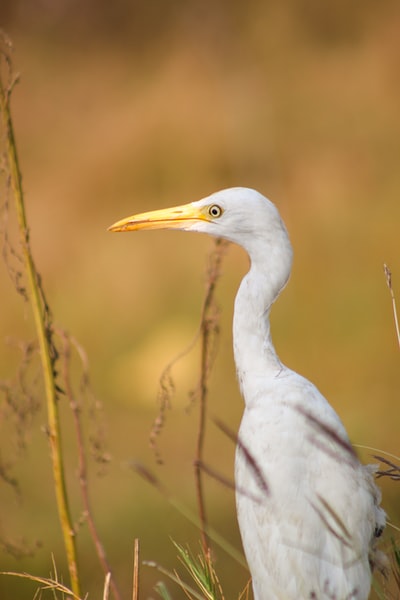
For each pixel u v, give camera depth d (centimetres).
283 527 479
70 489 995
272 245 558
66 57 2166
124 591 794
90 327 1327
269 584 482
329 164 1495
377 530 500
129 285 1373
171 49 1934
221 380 1171
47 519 934
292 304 1228
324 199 1409
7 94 535
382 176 1452
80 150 1781
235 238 566
